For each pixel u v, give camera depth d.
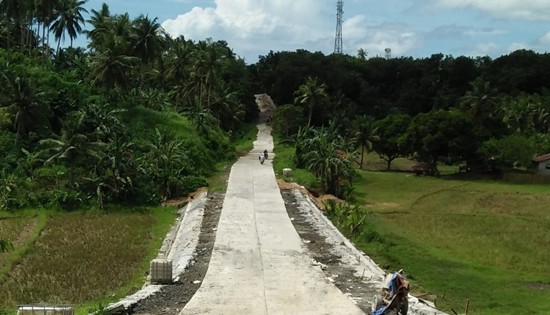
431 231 45.94
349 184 62.81
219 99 97.06
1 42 88.94
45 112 60.09
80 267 33.09
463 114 85.94
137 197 52.62
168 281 24.11
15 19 78.06
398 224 48.44
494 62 139.00
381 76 140.12
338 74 133.88
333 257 30.06
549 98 111.56
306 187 57.72
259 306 20.12
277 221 38.78
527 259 37.50
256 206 44.25
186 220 42.38
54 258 35.03
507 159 80.94
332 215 45.66
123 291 27.97
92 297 27.59
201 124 75.94
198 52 89.00
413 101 130.50
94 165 53.12
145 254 36.19
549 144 93.62
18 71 68.44
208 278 24.52
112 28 76.19
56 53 88.25
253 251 30.19
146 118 72.44
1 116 54.56
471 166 85.81
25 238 40.75
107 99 73.06
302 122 106.12
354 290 23.33
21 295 28.08
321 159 59.56
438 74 135.75
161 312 19.33
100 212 49.38
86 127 59.09
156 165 56.03
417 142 85.31
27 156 54.75
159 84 100.69
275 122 109.00
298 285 23.38
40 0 77.88
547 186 72.31
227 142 80.69
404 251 37.16
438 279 31.09
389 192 67.44
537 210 57.66
